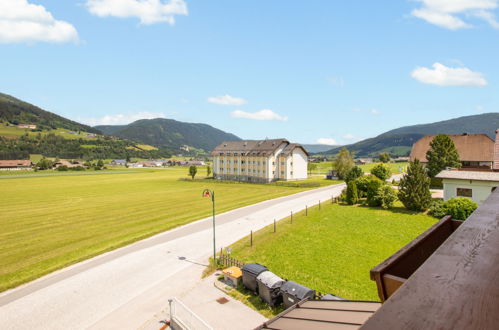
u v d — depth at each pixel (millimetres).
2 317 16531
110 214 42562
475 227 2703
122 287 19703
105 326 15484
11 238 31391
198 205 48250
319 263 22406
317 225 32594
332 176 89625
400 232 29297
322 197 52062
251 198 54719
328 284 19109
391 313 1594
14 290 19578
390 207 39281
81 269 22656
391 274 3246
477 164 54062
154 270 22203
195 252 25688
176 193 64750
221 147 102750
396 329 1418
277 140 89062
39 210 46406
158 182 91438
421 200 36219
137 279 20812
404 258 3480
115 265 23250
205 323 13969
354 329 6613
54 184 87312
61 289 19562
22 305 17719
